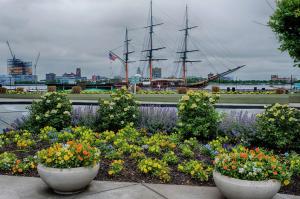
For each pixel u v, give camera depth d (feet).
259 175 13.98
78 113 35.35
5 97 97.76
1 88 108.27
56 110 31.45
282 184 16.25
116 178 17.90
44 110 32.07
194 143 24.85
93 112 36.40
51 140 25.35
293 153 22.88
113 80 294.25
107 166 19.70
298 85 130.31
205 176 17.57
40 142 25.64
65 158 14.93
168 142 24.44
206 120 27.78
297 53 24.62
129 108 32.12
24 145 23.45
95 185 16.84
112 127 32.32
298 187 17.02
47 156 15.38
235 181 13.83
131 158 21.39
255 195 13.66
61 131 28.71
